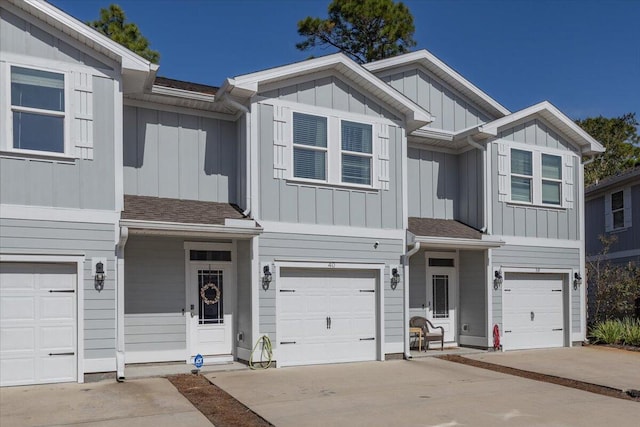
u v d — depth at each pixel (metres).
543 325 15.45
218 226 10.61
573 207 16.16
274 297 11.54
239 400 8.60
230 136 12.65
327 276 12.33
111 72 10.30
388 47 23.72
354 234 12.51
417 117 13.13
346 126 12.63
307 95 12.23
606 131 36.22
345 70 12.52
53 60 9.83
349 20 23.81
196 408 8.11
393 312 12.89
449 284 15.08
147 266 11.53
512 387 9.87
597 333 16.27
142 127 11.84
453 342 14.95
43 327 9.61
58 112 9.80
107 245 10.04
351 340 12.47
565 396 9.23
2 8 9.54
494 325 14.34
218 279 12.20
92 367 9.80
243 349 11.68
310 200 12.08
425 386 9.82
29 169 9.55
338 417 7.66
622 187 19.86
